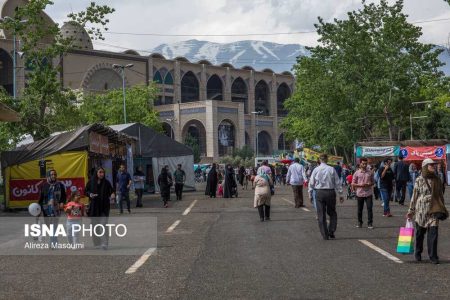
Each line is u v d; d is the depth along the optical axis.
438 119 67.62
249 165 100.00
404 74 50.72
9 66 87.31
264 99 129.88
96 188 14.66
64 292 9.65
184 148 47.28
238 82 125.44
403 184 27.98
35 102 36.72
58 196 15.67
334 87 54.56
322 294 8.98
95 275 11.15
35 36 36.44
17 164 28.91
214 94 123.62
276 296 8.91
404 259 12.20
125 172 27.09
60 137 29.09
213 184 39.25
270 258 12.57
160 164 46.56
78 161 28.61
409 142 47.12
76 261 13.00
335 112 57.22
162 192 30.47
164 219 22.73
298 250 13.67
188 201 34.97
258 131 122.62
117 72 102.56
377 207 26.70
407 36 51.00
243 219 22.00
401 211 24.38
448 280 9.91
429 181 11.77
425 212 11.70
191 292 9.32
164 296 9.07
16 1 89.81
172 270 11.38
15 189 29.05
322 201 15.62
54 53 36.88
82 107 65.38
